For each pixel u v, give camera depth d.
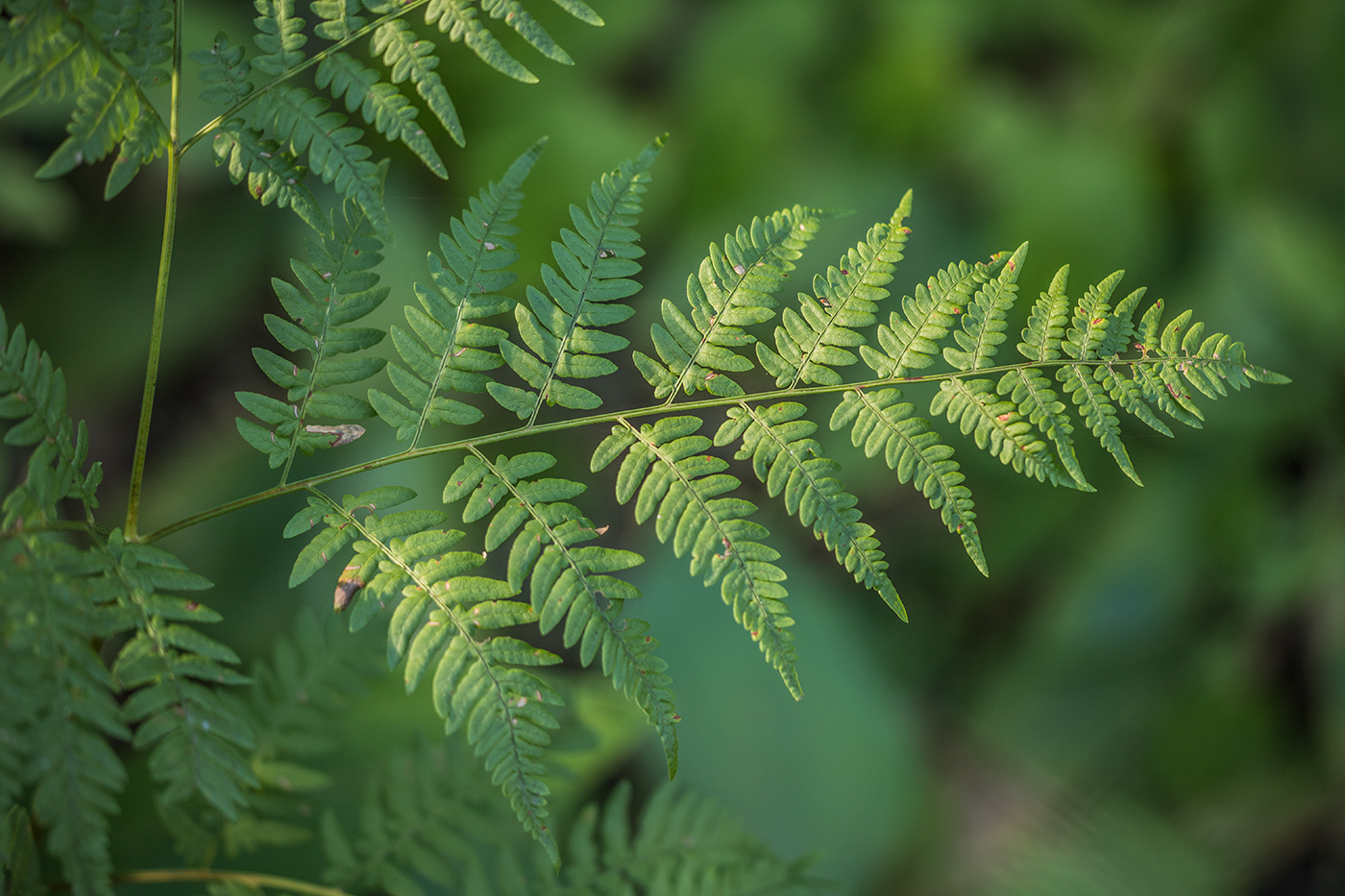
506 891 1.83
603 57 4.09
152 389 1.33
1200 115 4.25
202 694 1.18
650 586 3.50
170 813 1.75
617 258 1.46
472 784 1.91
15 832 1.40
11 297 3.48
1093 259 4.00
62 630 1.13
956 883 3.20
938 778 3.52
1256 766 3.57
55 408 1.21
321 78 1.34
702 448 1.44
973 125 4.12
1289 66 4.24
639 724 2.82
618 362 3.89
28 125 3.33
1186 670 3.69
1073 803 3.43
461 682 1.27
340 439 1.40
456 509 3.24
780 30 4.19
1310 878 3.41
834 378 1.49
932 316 1.50
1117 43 4.36
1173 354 1.49
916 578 3.97
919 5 4.23
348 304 1.39
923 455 1.46
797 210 1.52
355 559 1.33
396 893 1.78
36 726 1.08
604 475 3.81
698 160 4.10
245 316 3.73
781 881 1.91
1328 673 3.63
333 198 3.70
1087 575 3.86
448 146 3.81
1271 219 4.08
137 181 3.68
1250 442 3.92
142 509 3.22
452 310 1.42
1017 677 3.74
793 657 1.35
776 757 3.22
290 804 1.85
